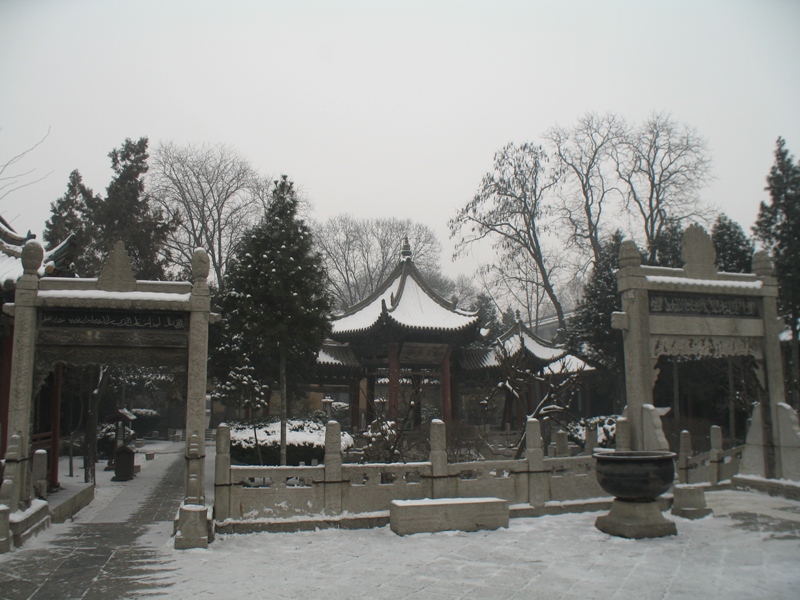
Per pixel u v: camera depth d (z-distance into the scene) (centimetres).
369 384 2906
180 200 3984
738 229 2794
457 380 3122
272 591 753
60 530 1154
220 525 1066
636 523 1031
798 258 2297
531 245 4103
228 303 1878
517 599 722
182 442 4197
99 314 1111
